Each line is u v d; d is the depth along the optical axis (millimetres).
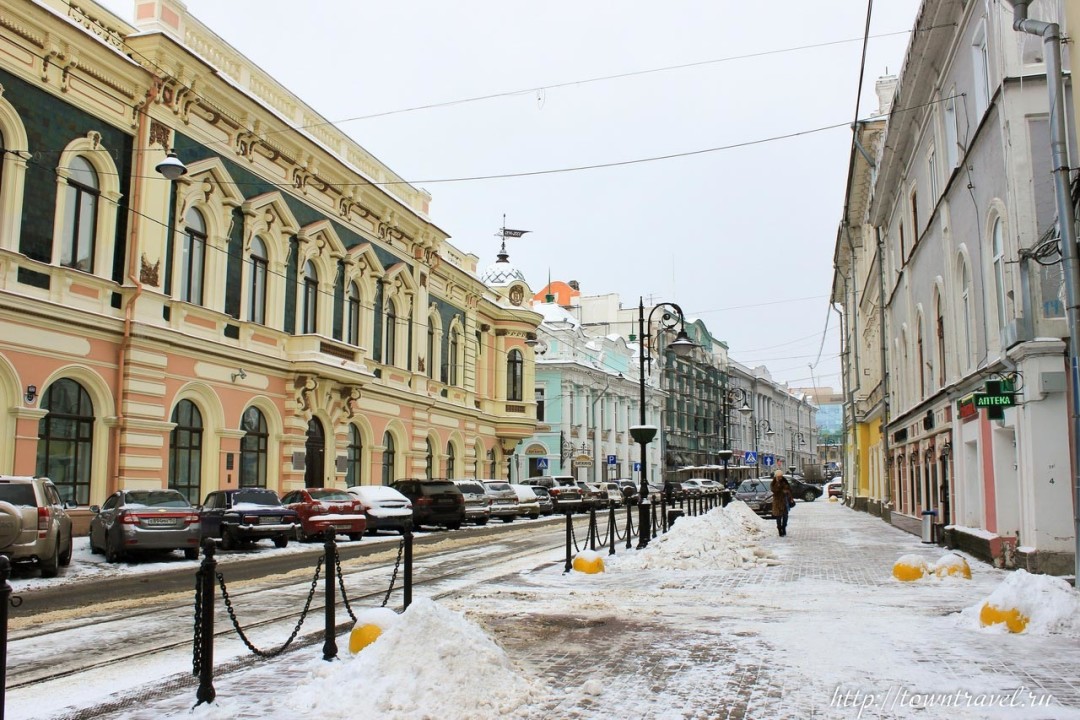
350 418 30312
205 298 23891
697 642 8742
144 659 8383
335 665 7453
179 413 22906
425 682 6250
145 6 22359
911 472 25969
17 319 18047
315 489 24094
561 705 6438
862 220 40281
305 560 18016
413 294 36219
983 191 15586
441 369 39500
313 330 29359
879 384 34781
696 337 88188
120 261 21031
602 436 64188
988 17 14711
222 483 24078
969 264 16891
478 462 43875
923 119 21344
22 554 14336
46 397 19047
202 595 6617
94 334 20031
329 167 29453
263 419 26547
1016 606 9203
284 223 27281
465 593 12594
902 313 27500
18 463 18062
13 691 7141
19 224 18375
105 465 20328
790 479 63000
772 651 8273
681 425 82062
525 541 22938
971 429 17375
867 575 14531
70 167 19781
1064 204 11141
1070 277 11078
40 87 18844
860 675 7281
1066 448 12938
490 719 6035
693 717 6156
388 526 25109
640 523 20250
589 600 11719
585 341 63375
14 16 18109
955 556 13961
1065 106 12547
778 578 14211
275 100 27469
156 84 21656
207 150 23812
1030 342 12953
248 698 6719
